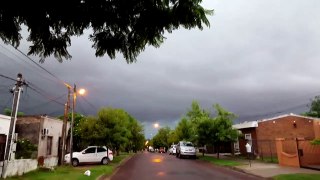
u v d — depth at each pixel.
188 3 3.38
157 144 122.00
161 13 3.40
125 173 21.92
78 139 36.12
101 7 3.34
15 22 3.37
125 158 45.00
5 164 16.72
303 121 36.00
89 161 30.09
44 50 3.67
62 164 25.78
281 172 19.17
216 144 36.09
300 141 23.66
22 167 18.69
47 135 28.22
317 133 29.33
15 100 18.17
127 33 3.61
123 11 3.39
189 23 3.49
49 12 3.32
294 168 21.64
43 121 27.42
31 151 25.28
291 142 24.20
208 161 32.69
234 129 34.78
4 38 3.46
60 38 3.61
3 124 21.56
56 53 3.70
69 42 3.63
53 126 29.84
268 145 35.47
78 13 3.33
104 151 30.80
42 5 3.22
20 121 26.88
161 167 26.28
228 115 35.00
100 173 20.53
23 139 25.59
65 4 3.25
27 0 3.16
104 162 30.50
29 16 3.30
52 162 26.97
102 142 32.34
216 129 34.84
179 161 34.62
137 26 3.49
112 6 3.38
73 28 3.51
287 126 36.03
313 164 23.25
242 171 21.59
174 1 3.41
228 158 35.16
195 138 36.88
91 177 18.08
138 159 41.75
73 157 29.73
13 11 3.22
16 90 18.17
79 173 19.91
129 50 3.70
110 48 3.64
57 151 30.75
